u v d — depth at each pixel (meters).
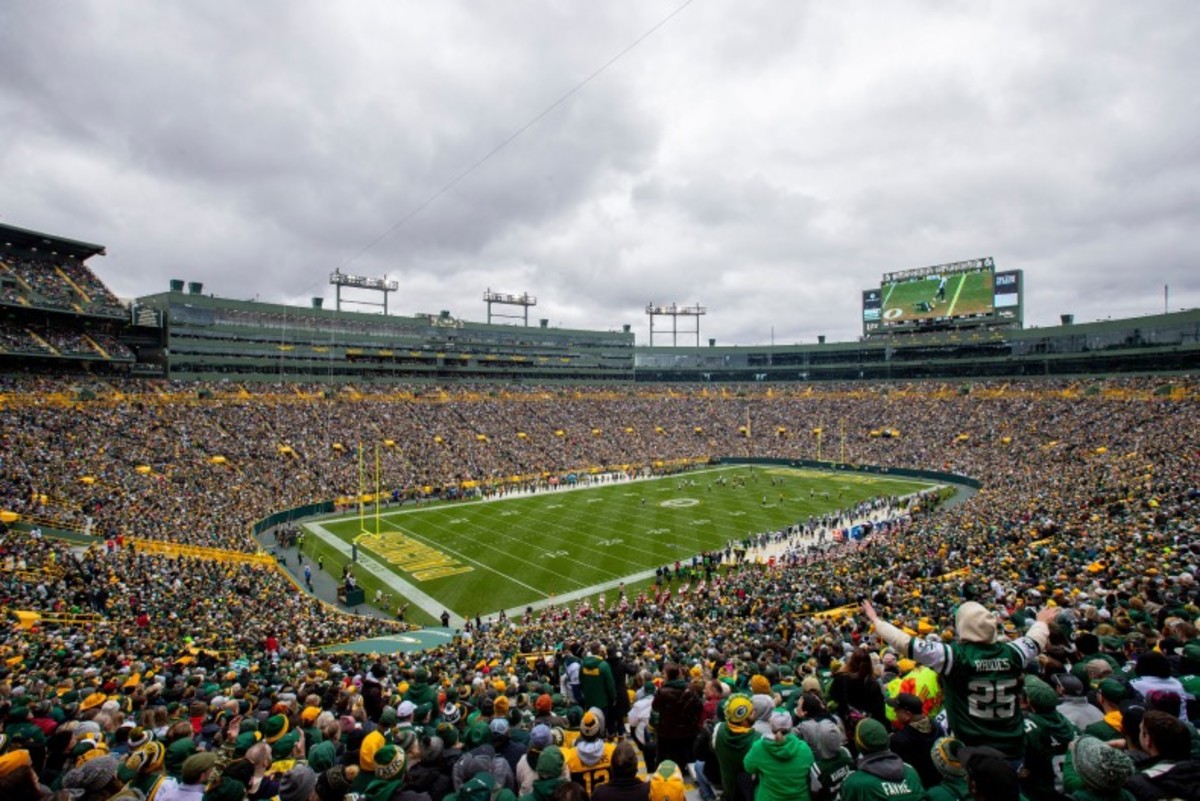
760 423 110.38
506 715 9.16
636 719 9.73
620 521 58.03
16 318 64.00
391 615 36.34
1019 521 36.88
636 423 108.94
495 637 27.47
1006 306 94.25
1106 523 29.53
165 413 64.69
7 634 21.03
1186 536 22.25
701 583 39.88
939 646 5.76
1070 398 85.94
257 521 52.38
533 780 6.86
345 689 13.90
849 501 66.94
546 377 122.38
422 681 11.30
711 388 130.50
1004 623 14.05
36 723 9.98
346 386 92.12
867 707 7.90
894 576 30.12
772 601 28.92
